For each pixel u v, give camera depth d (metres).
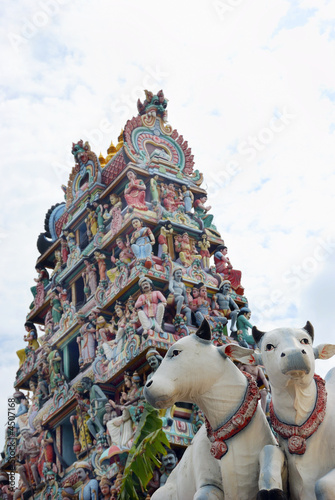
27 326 30.39
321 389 7.47
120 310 25.22
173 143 29.02
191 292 25.45
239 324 25.77
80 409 25.25
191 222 27.11
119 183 27.69
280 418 7.42
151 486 20.56
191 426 21.92
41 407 27.59
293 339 7.36
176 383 7.56
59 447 26.30
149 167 27.55
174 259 26.22
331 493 6.66
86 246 29.08
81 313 26.92
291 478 7.22
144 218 25.97
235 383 7.69
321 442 7.29
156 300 23.70
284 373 7.13
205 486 7.55
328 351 7.64
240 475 7.34
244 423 7.49
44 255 30.50
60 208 31.64
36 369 28.30
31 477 26.86
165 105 29.59
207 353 7.75
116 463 22.56
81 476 24.00
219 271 27.50
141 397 22.80
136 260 24.86
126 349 23.80
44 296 30.16
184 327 23.67
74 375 27.11
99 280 27.47
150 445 10.03
